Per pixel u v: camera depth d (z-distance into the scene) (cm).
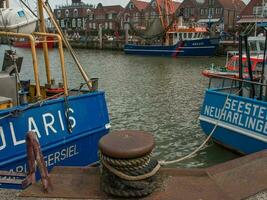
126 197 266
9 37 609
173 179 294
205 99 897
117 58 4478
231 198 269
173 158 897
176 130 1162
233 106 805
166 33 4681
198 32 4506
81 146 629
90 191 277
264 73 821
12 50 626
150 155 272
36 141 288
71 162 612
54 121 574
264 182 292
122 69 3219
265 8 1798
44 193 275
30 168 290
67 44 685
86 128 634
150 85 2203
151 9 7969
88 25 9525
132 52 5031
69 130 597
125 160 258
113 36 7550
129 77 2625
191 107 1530
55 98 603
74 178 298
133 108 1517
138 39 5809
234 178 298
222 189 281
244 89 843
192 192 275
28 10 643
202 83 2270
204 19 7381
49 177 290
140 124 1249
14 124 513
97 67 3391
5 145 502
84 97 634
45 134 557
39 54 4303
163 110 1473
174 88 2072
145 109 1496
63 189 281
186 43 4416
